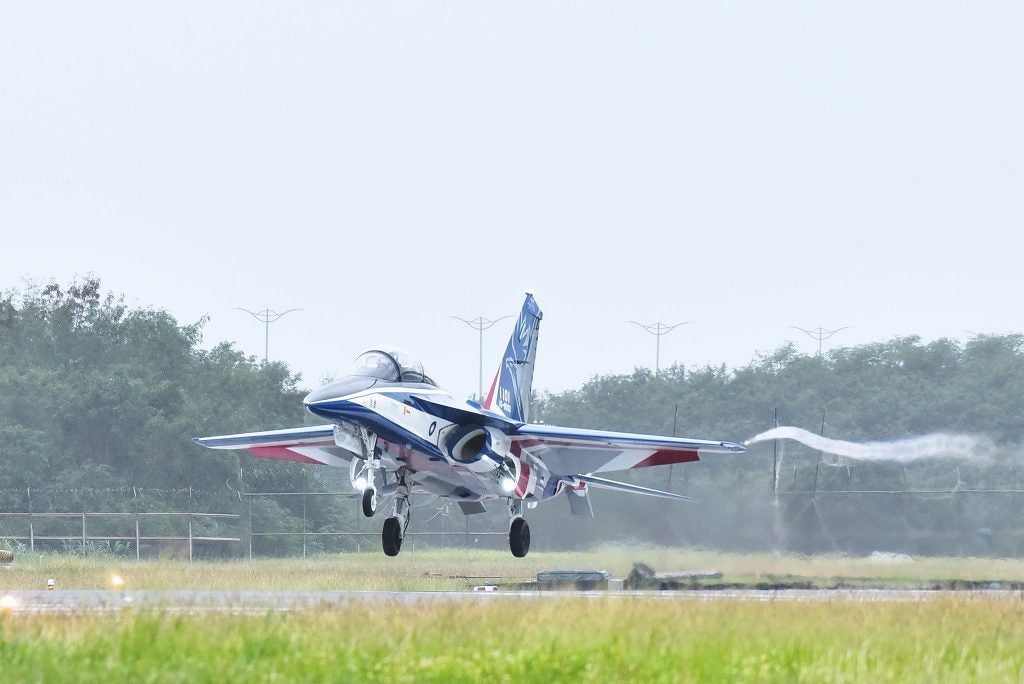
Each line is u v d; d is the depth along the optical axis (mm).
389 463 105438
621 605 65250
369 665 47156
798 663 50500
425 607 64938
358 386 100562
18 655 47562
